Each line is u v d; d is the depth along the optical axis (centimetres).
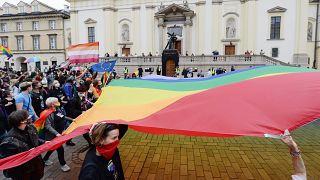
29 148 394
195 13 3603
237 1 3434
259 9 3353
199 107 359
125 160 633
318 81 383
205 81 582
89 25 3984
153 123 336
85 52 1226
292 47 3281
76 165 605
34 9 4994
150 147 730
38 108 725
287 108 330
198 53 3609
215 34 3531
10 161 310
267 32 3347
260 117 324
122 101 497
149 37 3778
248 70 558
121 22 3906
